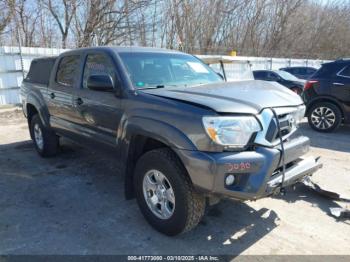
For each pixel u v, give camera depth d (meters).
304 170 3.20
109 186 4.49
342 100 7.37
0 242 3.16
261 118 2.87
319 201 3.96
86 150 6.12
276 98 3.18
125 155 3.49
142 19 21.41
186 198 2.94
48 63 5.47
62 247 3.07
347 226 3.42
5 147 6.55
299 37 37.38
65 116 4.80
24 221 3.56
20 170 5.15
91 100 4.03
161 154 3.06
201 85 3.68
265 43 34.69
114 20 20.50
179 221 3.02
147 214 3.36
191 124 2.78
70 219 3.60
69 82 4.62
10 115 10.21
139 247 3.06
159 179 3.19
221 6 29.23
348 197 4.05
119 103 3.55
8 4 17.59
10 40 18.36
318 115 7.79
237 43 31.97
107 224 3.48
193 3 26.50
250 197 2.77
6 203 4.00
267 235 3.25
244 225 3.43
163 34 23.61
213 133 2.68
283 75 14.77
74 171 5.08
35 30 20.12
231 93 3.18
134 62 3.83
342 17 39.81
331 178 4.70
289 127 3.17
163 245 3.09
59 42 20.70
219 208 3.79
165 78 3.87
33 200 4.08
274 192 2.94
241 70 19.50
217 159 2.66
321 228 3.37
